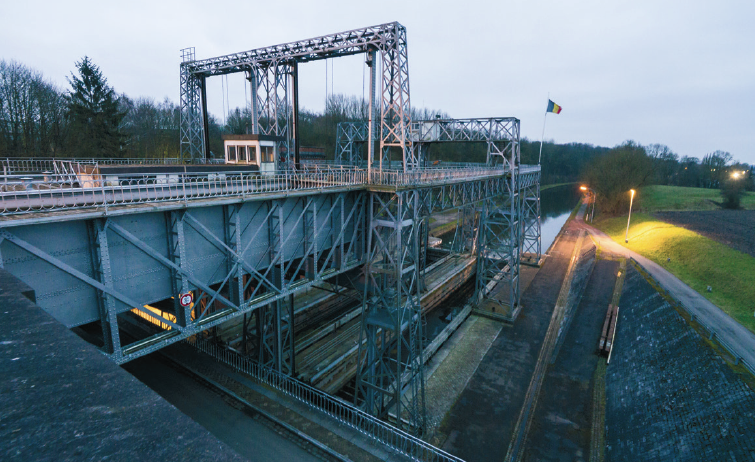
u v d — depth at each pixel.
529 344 31.28
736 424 17.41
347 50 25.19
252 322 30.48
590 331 32.91
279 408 19.66
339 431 18.42
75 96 46.91
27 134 45.28
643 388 23.70
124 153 50.34
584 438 21.86
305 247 20.80
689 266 41.44
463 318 35.53
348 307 37.16
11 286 4.09
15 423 1.78
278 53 28.08
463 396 24.86
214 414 19.36
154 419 1.96
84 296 13.09
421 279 40.03
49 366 2.48
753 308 30.17
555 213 99.75
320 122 92.31
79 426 1.80
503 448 20.80
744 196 83.88
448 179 26.55
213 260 16.88
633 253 52.09
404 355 30.83
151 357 23.98
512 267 35.09
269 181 23.42
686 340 24.61
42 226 11.91
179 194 16.55
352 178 22.23
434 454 18.33
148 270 14.74
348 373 27.17
